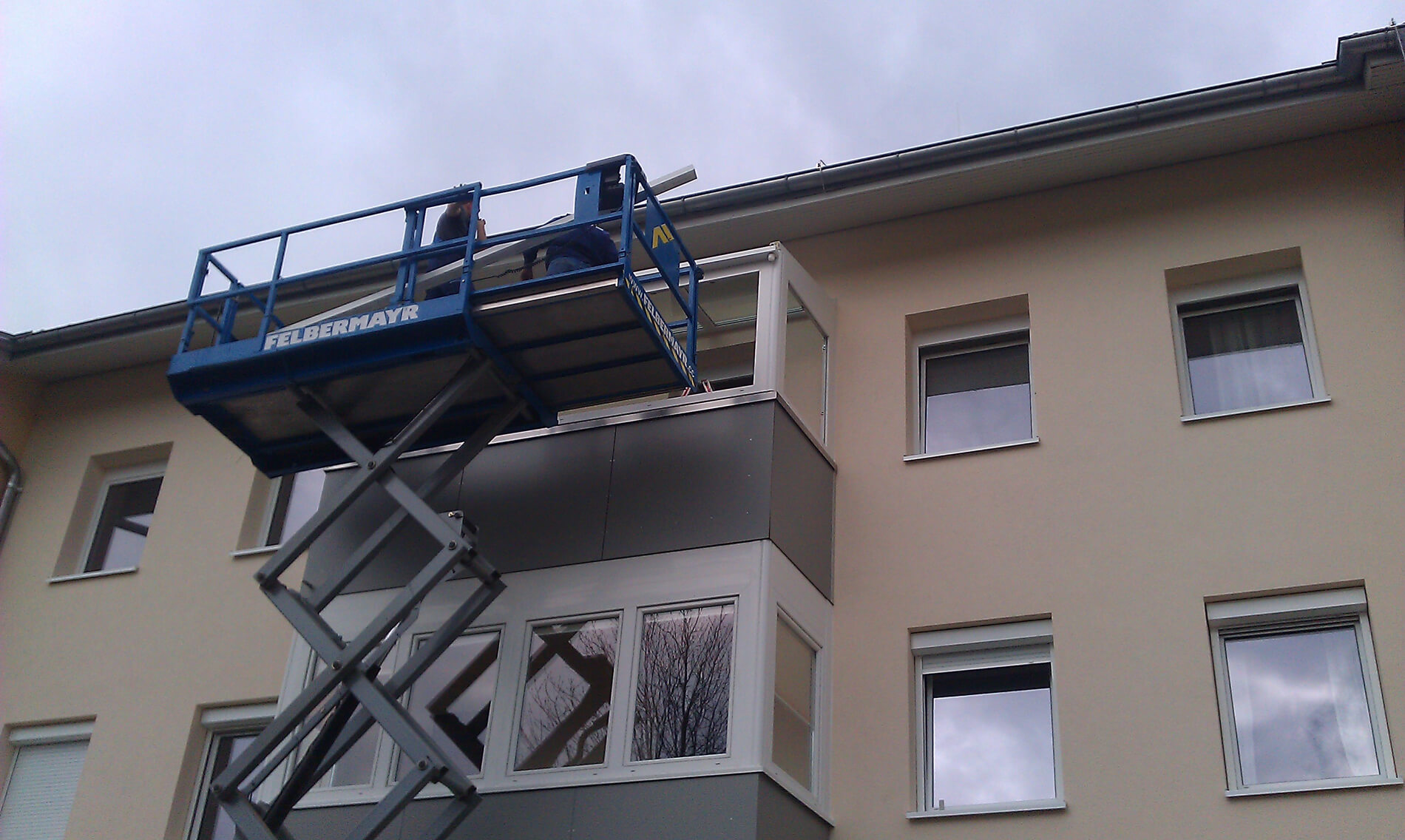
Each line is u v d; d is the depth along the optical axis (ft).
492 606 34.60
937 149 39.78
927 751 34.17
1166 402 35.58
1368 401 33.58
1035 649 34.24
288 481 46.29
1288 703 31.50
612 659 32.73
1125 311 37.45
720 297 38.47
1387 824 28.58
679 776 30.40
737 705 30.94
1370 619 31.30
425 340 32.76
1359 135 37.37
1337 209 36.58
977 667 34.60
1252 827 29.55
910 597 35.45
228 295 36.55
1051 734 33.22
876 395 39.22
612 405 37.60
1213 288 37.58
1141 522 34.12
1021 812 31.55
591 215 34.12
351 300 46.83
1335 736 30.76
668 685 31.86
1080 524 34.71
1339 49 35.68
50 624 45.68
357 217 36.50
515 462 36.83
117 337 49.01
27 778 43.37
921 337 40.55
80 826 41.19
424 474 37.76
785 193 41.78
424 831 31.89
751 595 32.22
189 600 44.14
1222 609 32.58
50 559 47.29
